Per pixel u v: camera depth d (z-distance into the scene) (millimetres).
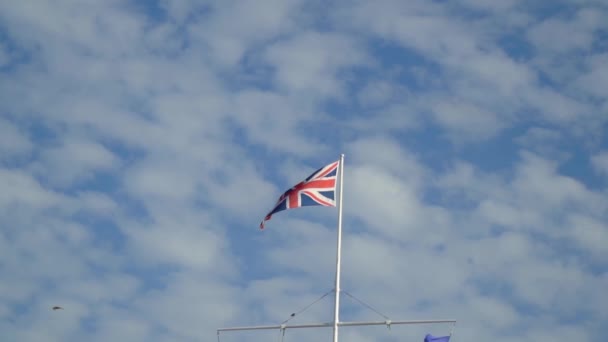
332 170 71125
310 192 70438
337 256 68750
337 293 67938
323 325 67688
